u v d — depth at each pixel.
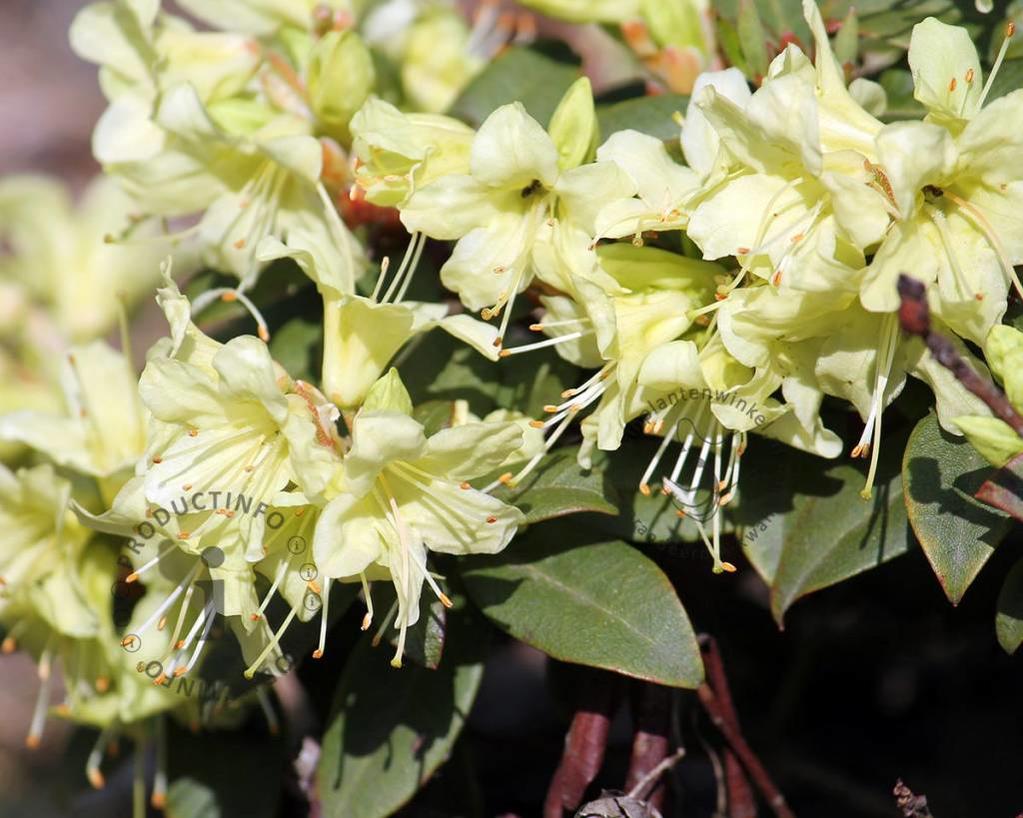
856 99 0.59
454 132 0.60
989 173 0.57
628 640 0.59
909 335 0.57
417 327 0.59
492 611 0.60
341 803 0.62
